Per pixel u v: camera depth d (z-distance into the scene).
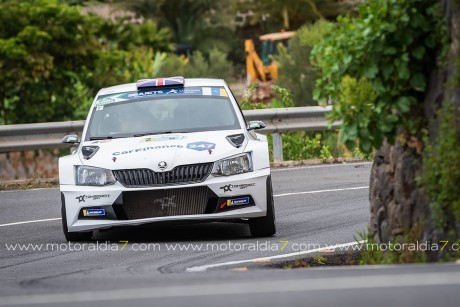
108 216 30.28
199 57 98.31
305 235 30.98
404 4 22.45
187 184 30.02
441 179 21.44
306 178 45.72
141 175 30.19
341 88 23.20
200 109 33.00
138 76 86.81
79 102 81.75
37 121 80.56
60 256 28.45
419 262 21.92
